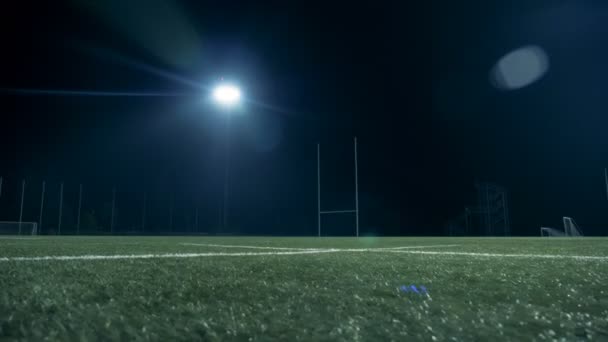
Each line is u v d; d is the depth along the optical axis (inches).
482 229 812.0
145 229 895.7
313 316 35.4
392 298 43.1
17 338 28.5
